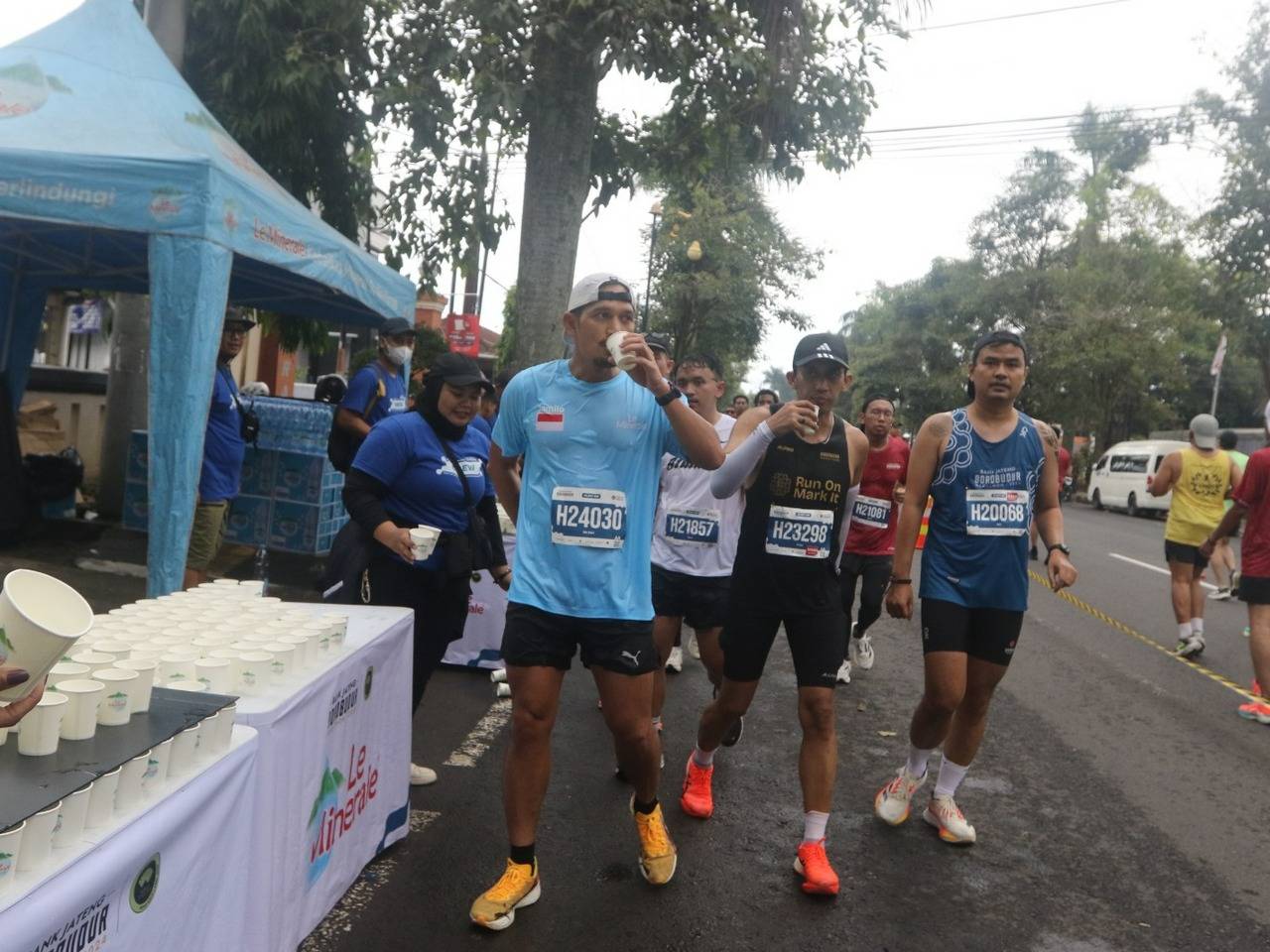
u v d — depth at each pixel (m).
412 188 11.56
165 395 5.78
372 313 9.81
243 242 6.14
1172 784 5.26
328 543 10.04
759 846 4.20
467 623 6.63
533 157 9.66
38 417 11.03
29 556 8.14
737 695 4.15
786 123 10.83
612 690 3.45
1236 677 7.93
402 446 4.10
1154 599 12.06
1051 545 4.27
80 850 1.78
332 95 10.85
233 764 2.36
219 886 2.33
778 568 3.89
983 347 4.11
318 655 3.10
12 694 1.82
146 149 5.88
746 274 34.72
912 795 4.48
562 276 9.69
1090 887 3.98
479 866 3.79
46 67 6.26
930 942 3.47
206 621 3.11
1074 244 46.72
